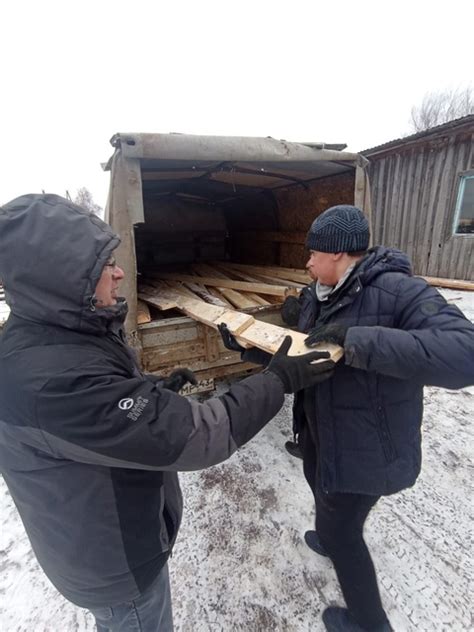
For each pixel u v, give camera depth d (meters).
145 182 4.00
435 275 7.59
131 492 0.82
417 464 1.17
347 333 0.96
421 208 7.57
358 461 1.12
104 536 0.81
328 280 1.15
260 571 1.62
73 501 0.77
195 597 1.53
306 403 1.27
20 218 0.71
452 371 0.83
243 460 2.39
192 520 1.92
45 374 0.68
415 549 1.68
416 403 1.12
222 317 1.90
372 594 1.23
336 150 2.80
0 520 1.99
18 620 1.47
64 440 0.69
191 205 5.64
